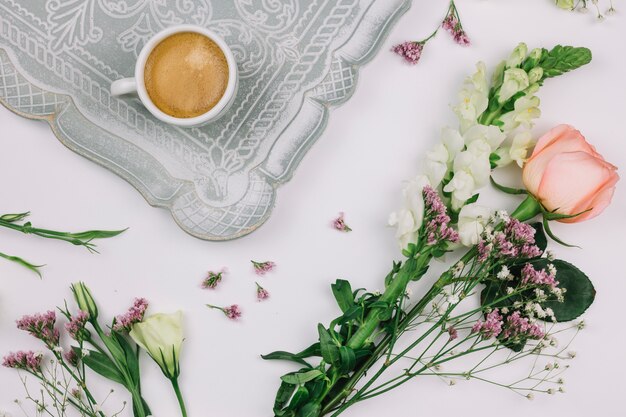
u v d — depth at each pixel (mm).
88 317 666
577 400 688
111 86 619
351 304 654
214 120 634
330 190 689
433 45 691
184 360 688
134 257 689
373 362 644
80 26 653
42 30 652
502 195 689
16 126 685
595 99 692
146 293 690
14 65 652
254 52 656
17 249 689
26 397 688
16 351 690
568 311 665
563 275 666
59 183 688
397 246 688
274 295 689
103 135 654
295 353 688
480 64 639
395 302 641
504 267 628
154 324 653
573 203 634
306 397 644
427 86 691
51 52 653
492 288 671
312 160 688
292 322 688
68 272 689
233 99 634
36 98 654
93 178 686
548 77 665
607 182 622
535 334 624
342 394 644
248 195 655
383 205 689
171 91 617
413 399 687
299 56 655
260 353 688
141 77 609
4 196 688
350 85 656
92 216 688
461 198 633
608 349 688
